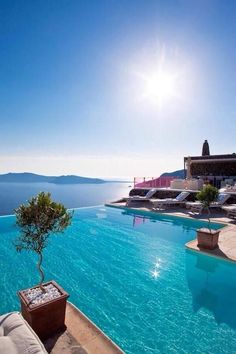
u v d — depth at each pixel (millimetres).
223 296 6285
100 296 6320
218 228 12766
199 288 6719
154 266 8258
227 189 18656
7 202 61750
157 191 21828
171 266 8242
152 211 17000
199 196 9383
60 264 8453
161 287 6812
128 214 17453
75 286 6871
